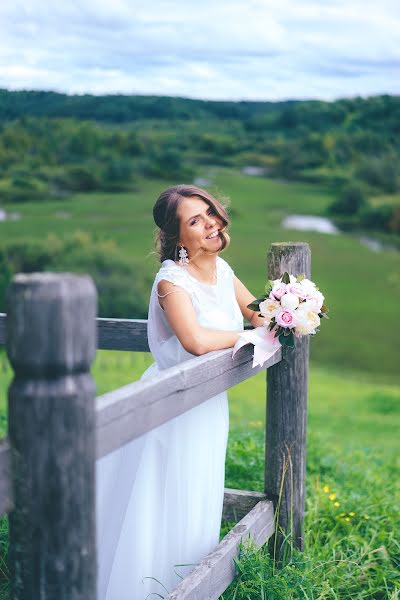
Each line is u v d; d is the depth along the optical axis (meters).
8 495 1.52
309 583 3.10
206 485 2.91
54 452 1.50
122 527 2.73
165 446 2.77
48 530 1.53
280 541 3.46
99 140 78.44
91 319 1.51
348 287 53.84
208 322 2.88
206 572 2.60
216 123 91.38
